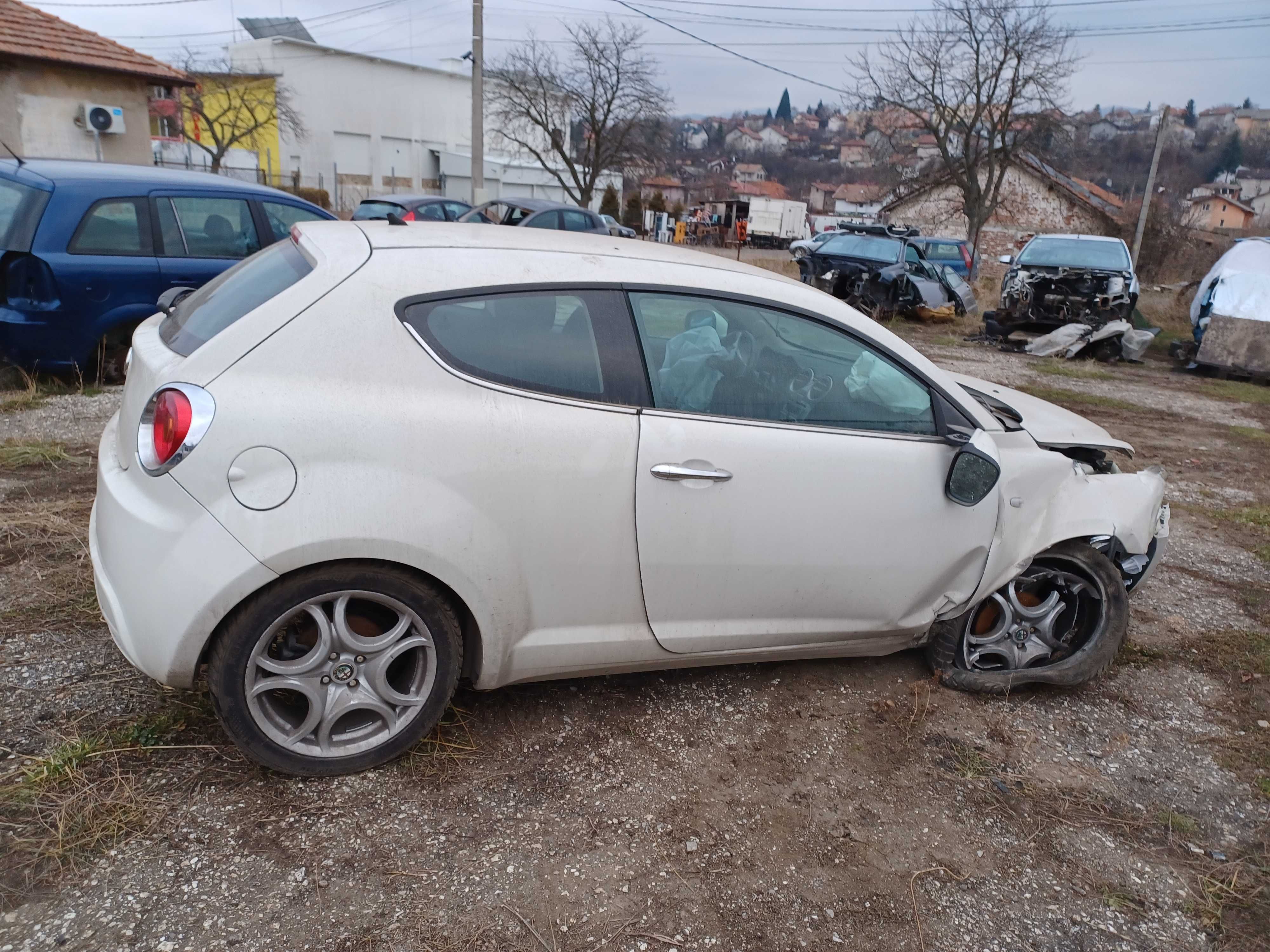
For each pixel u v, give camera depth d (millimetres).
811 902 2402
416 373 2525
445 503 2508
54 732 2719
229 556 2340
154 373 2529
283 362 2426
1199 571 5117
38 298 6172
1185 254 32312
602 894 2350
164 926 2102
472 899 2283
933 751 3135
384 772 2711
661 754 2965
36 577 3656
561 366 2711
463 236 2895
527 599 2734
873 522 3090
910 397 3195
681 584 2916
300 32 48656
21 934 2039
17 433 5496
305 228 2994
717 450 2834
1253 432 9328
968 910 2432
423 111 51656
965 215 37938
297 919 2164
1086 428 3877
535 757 2877
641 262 2932
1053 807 2893
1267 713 3604
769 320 3018
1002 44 29203
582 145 38656
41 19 14773
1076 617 3633
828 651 3340
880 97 31516
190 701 2922
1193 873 2650
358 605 2584
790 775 2926
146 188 6637
